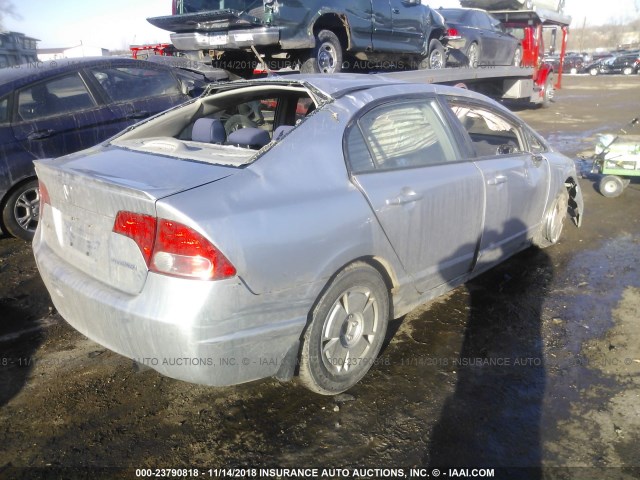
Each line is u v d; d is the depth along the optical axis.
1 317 3.86
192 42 7.45
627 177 7.03
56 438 2.62
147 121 3.70
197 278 2.23
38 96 5.36
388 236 2.92
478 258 3.75
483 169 3.66
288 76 3.49
